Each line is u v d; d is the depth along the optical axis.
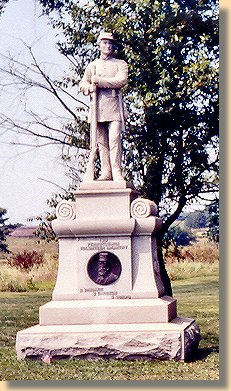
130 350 10.05
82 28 14.98
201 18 13.52
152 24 13.43
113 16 14.05
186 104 13.73
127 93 14.07
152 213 10.78
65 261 10.66
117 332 10.08
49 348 10.14
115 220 10.50
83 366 9.80
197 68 13.08
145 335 10.04
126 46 13.59
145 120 13.84
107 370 9.58
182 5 13.47
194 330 10.78
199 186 14.28
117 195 10.62
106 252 10.58
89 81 11.10
